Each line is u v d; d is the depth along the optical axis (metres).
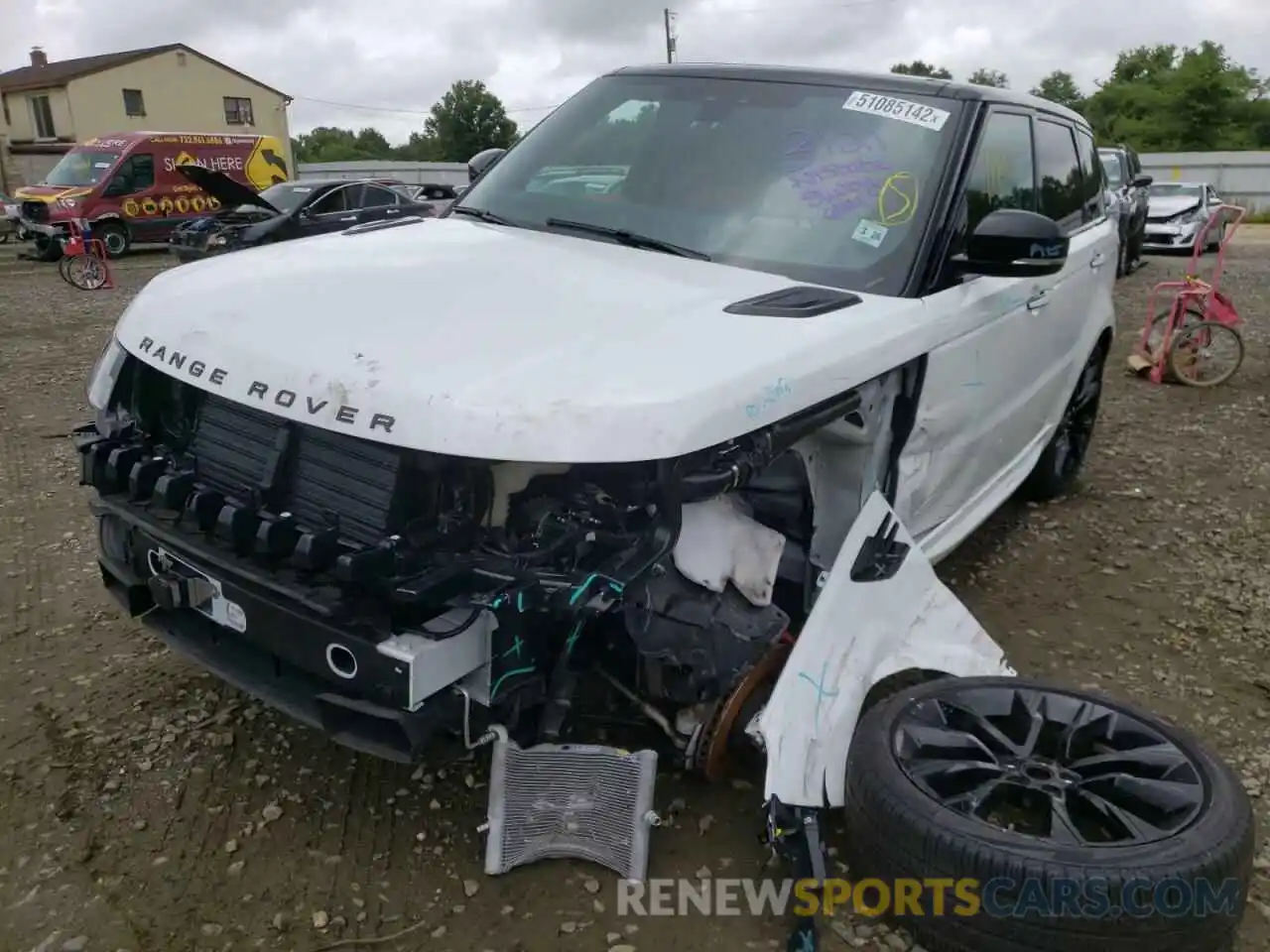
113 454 2.71
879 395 2.95
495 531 2.30
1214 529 5.39
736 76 3.81
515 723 2.52
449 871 2.70
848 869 2.72
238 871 2.68
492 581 2.25
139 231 20.55
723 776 2.98
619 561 2.27
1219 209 8.76
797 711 2.54
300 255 3.18
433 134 67.12
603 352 2.34
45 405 7.51
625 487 2.33
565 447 2.09
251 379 2.42
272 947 2.44
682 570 2.49
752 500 2.94
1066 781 2.53
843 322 2.75
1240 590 4.63
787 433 2.49
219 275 3.00
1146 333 9.21
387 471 2.27
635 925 2.53
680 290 2.85
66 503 5.32
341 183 15.76
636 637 2.45
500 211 3.77
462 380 2.21
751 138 3.55
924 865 2.32
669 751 2.86
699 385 2.25
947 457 3.54
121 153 20.23
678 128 3.68
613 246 3.33
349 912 2.55
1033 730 2.69
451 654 2.27
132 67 39.34
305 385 2.32
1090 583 4.69
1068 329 4.75
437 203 18.72
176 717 3.34
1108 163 16.53
